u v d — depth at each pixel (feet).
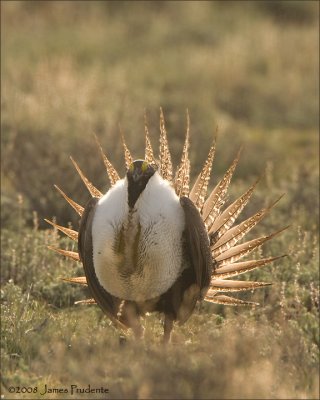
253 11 246.68
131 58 207.00
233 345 53.93
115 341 59.52
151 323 66.54
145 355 55.21
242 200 65.05
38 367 56.70
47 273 78.18
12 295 70.59
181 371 51.72
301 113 172.86
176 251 61.77
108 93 160.56
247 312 69.21
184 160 65.21
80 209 66.74
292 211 98.27
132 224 59.72
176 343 60.03
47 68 170.60
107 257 60.64
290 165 133.69
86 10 243.81
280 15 242.58
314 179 109.29
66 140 118.01
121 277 61.26
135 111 145.79
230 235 65.16
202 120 151.84
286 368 55.01
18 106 136.87
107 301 64.03
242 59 199.93
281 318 62.08
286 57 203.00
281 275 77.20
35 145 112.88
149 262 60.85
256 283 64.85
